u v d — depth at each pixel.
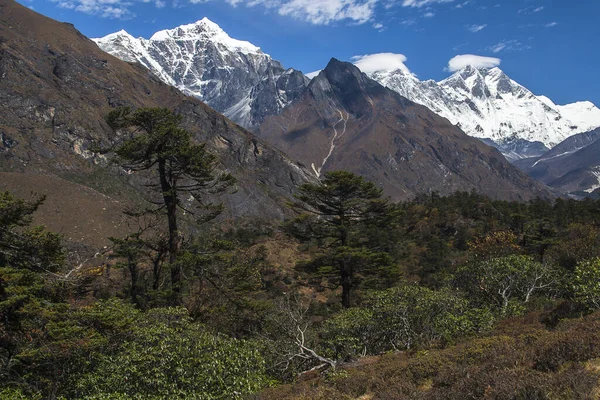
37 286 15.64
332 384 12.05
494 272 21.47
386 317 17.66
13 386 13.51
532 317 15.48
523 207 74.94
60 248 18.47
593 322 10.35
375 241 38.12
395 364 12.31
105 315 15.08
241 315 24.69
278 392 12.00
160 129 24.03
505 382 7.75
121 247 25.84
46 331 14.95
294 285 43.84
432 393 8.79
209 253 26.38
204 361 12.17
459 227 64.00
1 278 14.70
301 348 15.70
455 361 10.87
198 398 11.38
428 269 44.88
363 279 35.12
